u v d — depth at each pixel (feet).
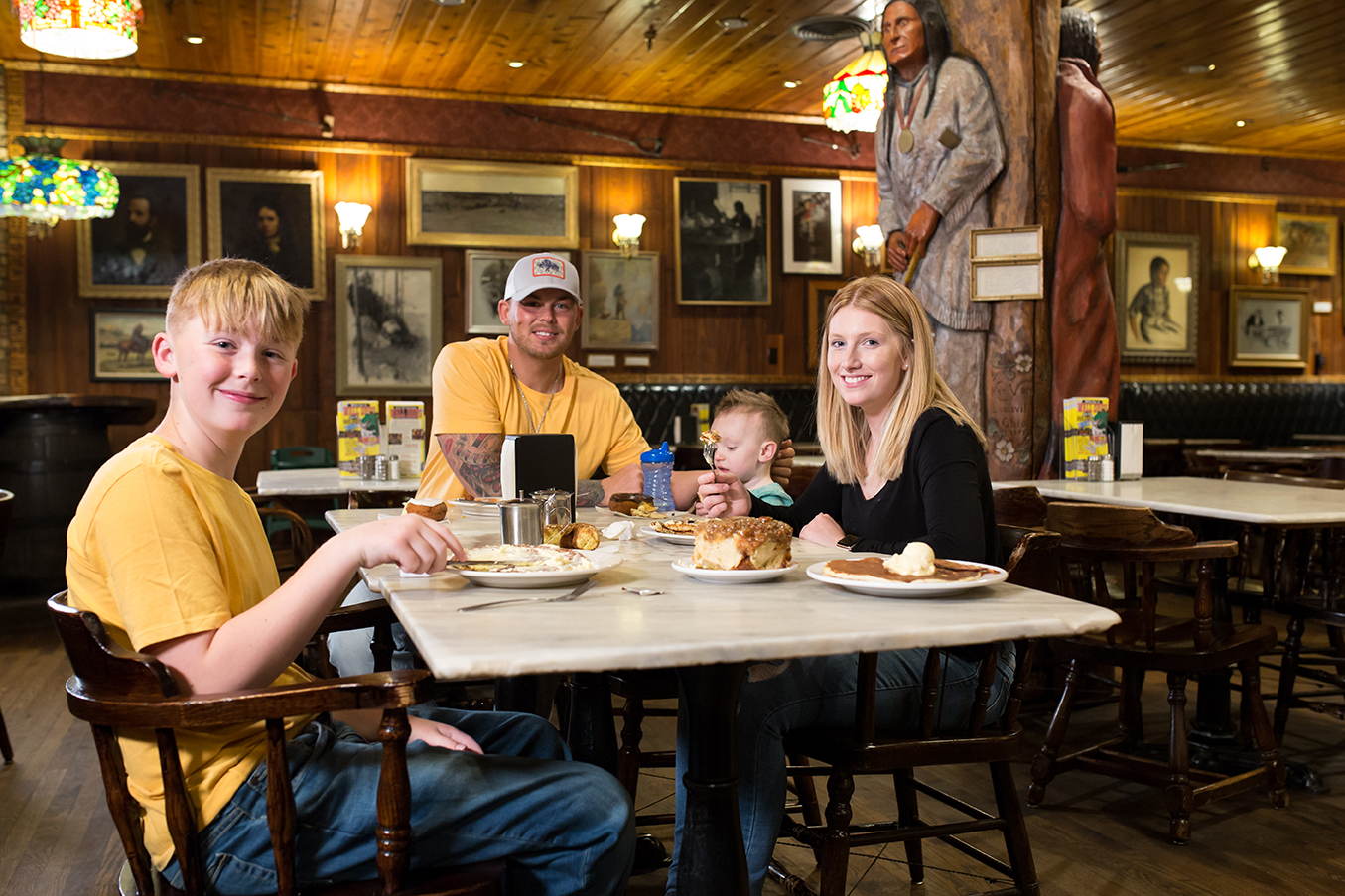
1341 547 10.34
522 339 9.38
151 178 24.91
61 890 7.39
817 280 29.60
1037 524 8.88
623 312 28.14
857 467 6.79
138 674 3.78
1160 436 32.55
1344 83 26.94
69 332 24.76
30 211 20.26
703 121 28.76
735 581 4.71
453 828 4.16
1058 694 11.93
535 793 4.21
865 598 4.34
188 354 4.44
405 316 26.73
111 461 4.26
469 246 27.09
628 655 3.35
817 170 29.55
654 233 28.53
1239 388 33.35
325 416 26.35
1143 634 8.86
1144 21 22.25
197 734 4.10
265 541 4.93
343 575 4.16
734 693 4.42
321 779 4.12
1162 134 32.17
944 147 14.21
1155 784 8.24
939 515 5.67
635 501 7.95
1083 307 14.52
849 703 5.41
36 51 23.58
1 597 18.94
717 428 9.08
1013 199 14.24
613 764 6.44
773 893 7.14
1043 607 4.14
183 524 4.08
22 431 18.88
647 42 23.22
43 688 13.28
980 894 5.87
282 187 25.77
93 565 4.19
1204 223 33.47
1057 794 9.29
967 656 5.64
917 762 5.21
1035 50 14.26
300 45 23.34
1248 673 8.91
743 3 20.95
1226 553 8.05
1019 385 14.26
